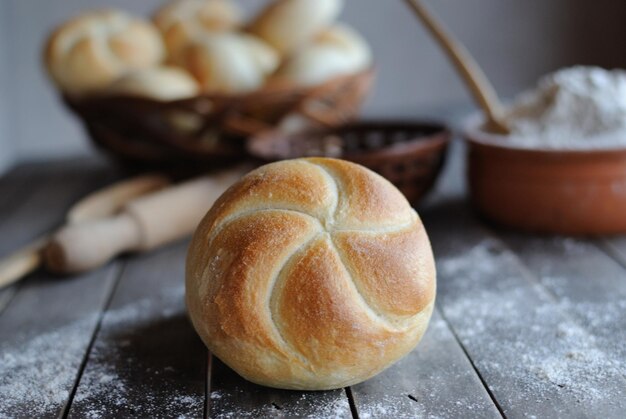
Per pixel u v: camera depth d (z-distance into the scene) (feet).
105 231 1.85
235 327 1.32
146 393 1.40
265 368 1.33
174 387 1.41
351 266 1.32
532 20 3.46
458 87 3.52
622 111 1.87
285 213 1.35
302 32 2.44
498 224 1.98
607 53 3.52
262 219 1.34
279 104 2.23
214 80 2.29
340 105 2.31
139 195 2.20
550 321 1.55
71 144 3.39
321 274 1.30
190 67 2.32
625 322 1.53
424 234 1.40
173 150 2.33
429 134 2.17
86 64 2.33
